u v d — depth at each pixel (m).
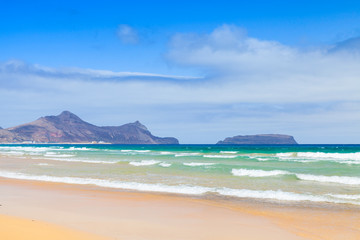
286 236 8.16
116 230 8.30
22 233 7.14
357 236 8.19
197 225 9.15
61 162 34.88
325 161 31.72
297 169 24.42
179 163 30.09
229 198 13.59
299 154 42.97
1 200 12.84
